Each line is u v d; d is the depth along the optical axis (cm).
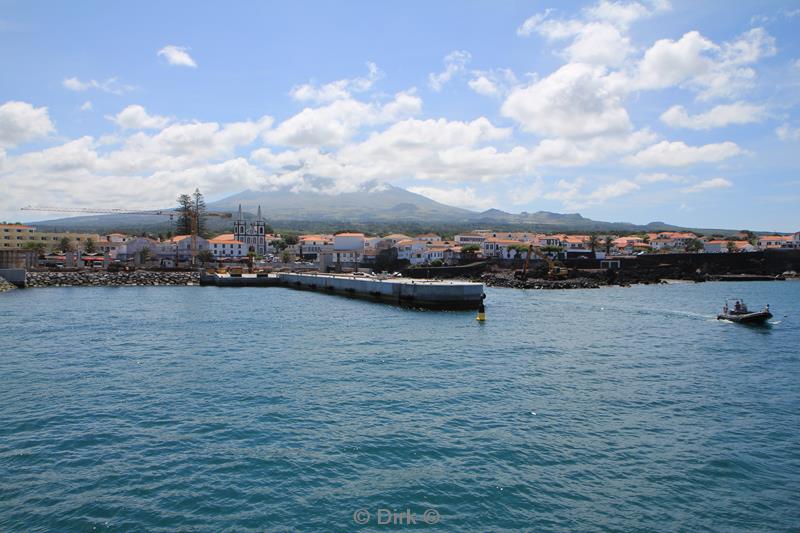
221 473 2259
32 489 2120
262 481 2192
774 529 1909
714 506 2052
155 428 2759
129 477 2220
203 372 3903
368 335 5591
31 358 4362
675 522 1939
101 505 2005
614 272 15875
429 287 8031
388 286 9006
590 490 2153
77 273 13512
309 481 2194
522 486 2175
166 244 19962
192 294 10950
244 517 1936
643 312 8038
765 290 12862
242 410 3038
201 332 5716
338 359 4372
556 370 4097
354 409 3062
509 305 8994
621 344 5278
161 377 3753
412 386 3556
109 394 3341
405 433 2702
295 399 3244
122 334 5553
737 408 3206
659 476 2281
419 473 2272
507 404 3195
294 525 1889
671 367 4278
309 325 6297
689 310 8356
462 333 5794
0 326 6056
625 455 2484
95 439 2612
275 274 14575
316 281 12000
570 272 15912
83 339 5244
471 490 2138
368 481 2200
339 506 2012
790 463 2427
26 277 12288
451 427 2797
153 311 7675
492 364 4262
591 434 2736
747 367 4309
